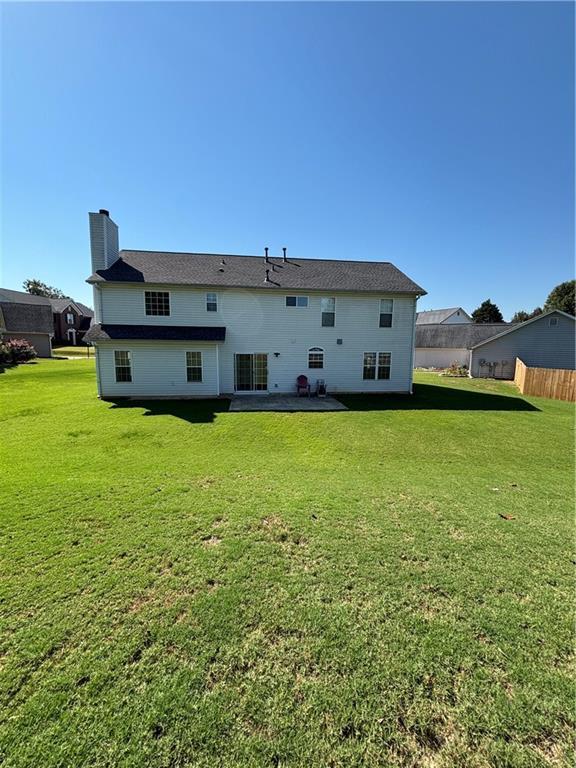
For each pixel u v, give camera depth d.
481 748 1.74
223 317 15.29
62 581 2.98
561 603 2.79
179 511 4.35
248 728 1.82
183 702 1.95
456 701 1.97
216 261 17.00
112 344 13.91
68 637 2.39
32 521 4.04
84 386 16.89
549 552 3.56
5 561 3.25
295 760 1.68
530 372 17.39
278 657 2.25
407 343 16.64
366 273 17.61
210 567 3.19
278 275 16.39
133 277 14.51
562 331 23.53
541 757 1.70
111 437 8.61
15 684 2.05
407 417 11.84
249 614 2.62
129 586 2.92
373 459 7.52
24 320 34.34
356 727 1.83
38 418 10.60
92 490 5.00
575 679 2.11
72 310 47.38
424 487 5.56
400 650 2.31
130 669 2.15
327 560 3.33
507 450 8.43
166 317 14.86
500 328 30.25
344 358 16.34
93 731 1.80
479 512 4.55
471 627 2.52
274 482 5.59
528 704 1.95
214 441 8.52
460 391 18.34
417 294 16.27
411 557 3.41
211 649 2.30
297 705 1.94
